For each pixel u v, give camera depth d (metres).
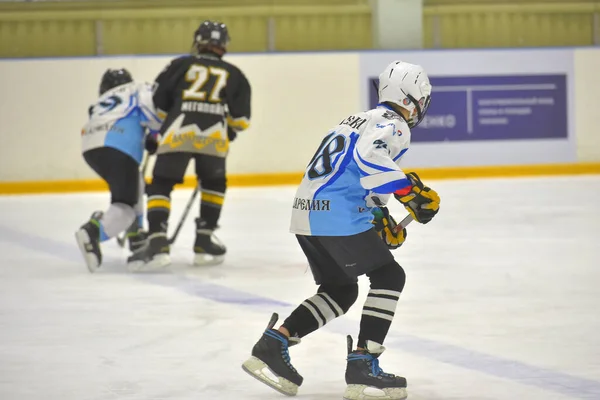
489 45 29.64
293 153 26.72
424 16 29.38
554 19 29.70
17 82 25.78
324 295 8.38
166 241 14.88
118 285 13.83
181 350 10.02
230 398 8.30
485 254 15.87
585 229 18.27
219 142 15.21
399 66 8.33
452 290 13.02
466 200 22.67
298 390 8.55
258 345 8.20
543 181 26.20
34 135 25.89
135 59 26.28
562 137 27.41
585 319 11.16
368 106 26.98
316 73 26.67
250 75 26.44
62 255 16.67
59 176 26.03
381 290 8.07
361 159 7.84
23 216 21.62
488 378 8.80
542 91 27.27
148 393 8.46
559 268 14.51
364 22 29.28
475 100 27.02
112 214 14.73
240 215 21.08
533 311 11.65
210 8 28.80
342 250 8.04
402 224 8.51
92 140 15.11
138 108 15.28
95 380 8.90
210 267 15.24
